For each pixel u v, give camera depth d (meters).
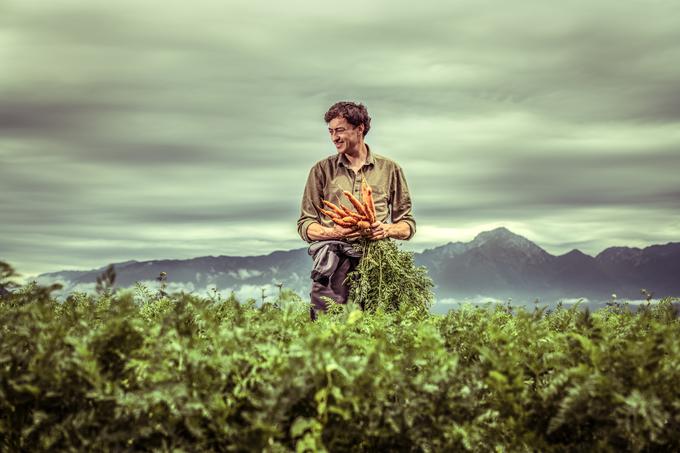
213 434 3.14
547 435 3.31
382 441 3.21
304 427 2.97
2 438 3.23
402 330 4.19
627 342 3.44
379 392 3.14
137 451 3.17
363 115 7.27
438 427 3.19
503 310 4.76
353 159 7.39
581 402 3.15
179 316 3.48
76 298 4.27
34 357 3.26
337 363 3.15
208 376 3.17
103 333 3.24
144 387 3.13
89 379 3.09
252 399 3.07
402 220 7.45
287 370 3.06
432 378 3.24
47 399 3.18
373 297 6.73
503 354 3.48
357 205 6.77
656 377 3.27
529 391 3.46
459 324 4.15
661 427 3.11
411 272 6.88
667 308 4.45
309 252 7.11
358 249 6.83
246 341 3.47
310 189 7.41
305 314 4.80
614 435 3.19
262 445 2.95
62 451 3.07
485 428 3.34
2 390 3.18
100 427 3.12
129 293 3.35
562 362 3.55
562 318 4.52
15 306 4.00
